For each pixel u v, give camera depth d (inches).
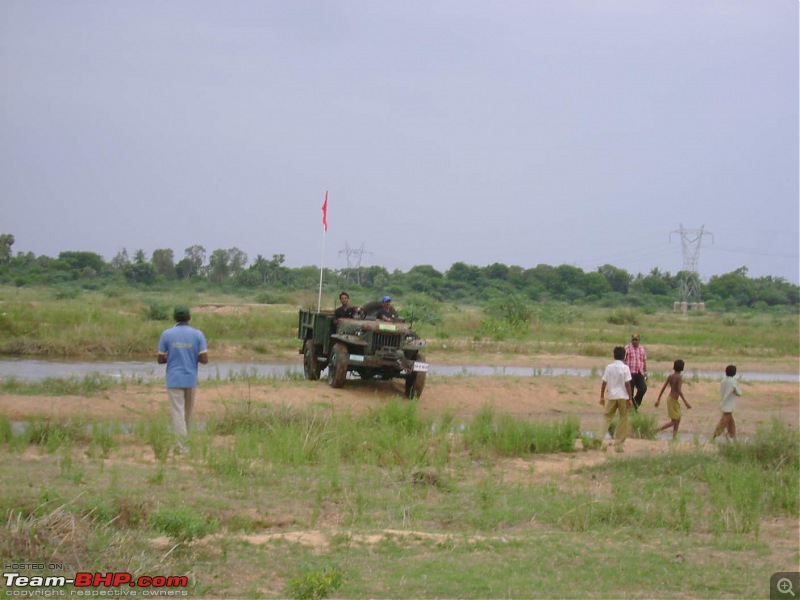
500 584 301.1
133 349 1160.8
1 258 3809.1
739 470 492.7
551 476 508.1
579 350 1472.7
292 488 435.2
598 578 316.2
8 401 665.0
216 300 2637.8
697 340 1800.0
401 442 549.6
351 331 823.1
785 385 1088.2
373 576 304.7
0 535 297.0
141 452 505.4
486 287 3811.5
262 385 815.1
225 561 310.2
